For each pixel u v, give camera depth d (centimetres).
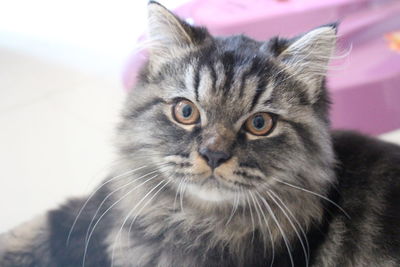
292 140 36
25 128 59
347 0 55
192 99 35
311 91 37
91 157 56
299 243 37
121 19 79
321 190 37
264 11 54
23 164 55
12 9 84
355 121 51
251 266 37
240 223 37
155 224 38
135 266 38
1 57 71
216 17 54
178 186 36
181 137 35
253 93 35
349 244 37
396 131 53
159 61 38
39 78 68
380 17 55
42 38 76
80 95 65
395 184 38
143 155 37
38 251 44
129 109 38
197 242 37
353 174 39
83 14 82
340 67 45
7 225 49
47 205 51
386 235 37
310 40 37
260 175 35
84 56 72
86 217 44
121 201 39
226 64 36
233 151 34
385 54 52
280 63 37
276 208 36
